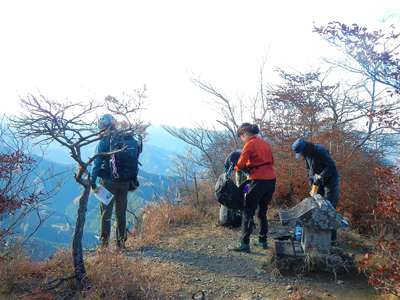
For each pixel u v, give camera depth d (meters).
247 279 5.59
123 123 5.51
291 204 9.39
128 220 8.89
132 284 4.89
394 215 4.88
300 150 6.59
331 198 6.55
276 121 9.86
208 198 9.59
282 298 5.08
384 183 5.05
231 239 7.23
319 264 5.64
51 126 4.54
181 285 5.35
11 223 5.54
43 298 4.63
